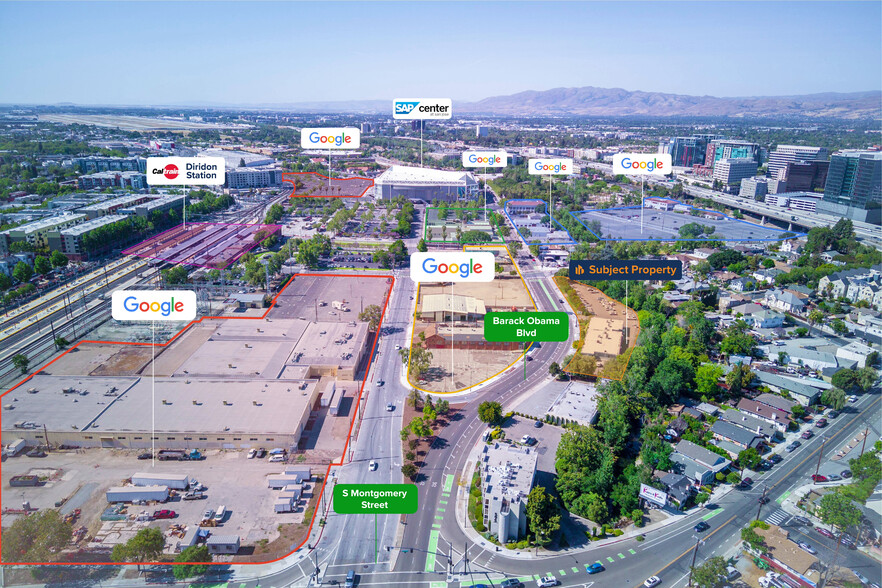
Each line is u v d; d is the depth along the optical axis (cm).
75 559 11631
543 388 19025
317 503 13512
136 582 11188
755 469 14975
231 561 11781
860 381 18475
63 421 15625
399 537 12575
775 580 11325
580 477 13838
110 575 11306
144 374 18925
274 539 12394
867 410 17725
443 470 14875
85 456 15050
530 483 13200
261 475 14500
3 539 11606
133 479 13850
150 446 15412
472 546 12388
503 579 11519
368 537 12544
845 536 12444
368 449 15650
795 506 13600
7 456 14838
